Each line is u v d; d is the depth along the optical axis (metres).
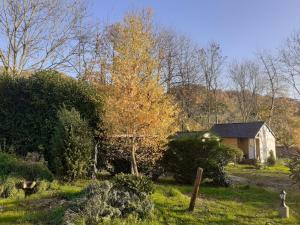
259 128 41.59
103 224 8.34
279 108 61.97
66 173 12.67
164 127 14.65
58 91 15.98
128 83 14.62
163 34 45.94
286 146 53.62
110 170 15.73
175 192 11.82
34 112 15.69
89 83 17.45
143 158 15.41
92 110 15.95
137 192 9.77
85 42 29.27
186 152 15.74
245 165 33.91
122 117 14.35
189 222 9.57
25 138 15.49
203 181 16.09
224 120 62.69
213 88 55.44
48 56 27.75
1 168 11.47
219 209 10.98
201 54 54.97
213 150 15.72
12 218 8.64
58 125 13.55
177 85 47.97
